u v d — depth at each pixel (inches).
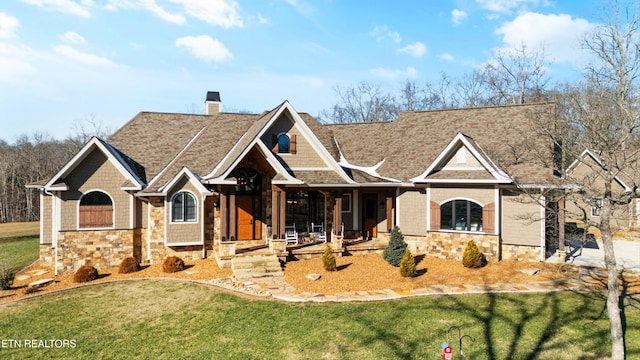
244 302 557.9
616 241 1002.1
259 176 890.7
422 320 493.4
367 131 1098.7
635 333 455.8
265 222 890.1
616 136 434.9
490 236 767.1
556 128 534.9
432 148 921.5
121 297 598.9
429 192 831.7
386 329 470.0
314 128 1088.8
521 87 1834.4
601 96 438.6
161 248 800.3
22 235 1440.7
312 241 902.4
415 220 876.6
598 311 515.8
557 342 439.2
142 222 815.7
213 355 422.0
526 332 461.7
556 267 722.2
